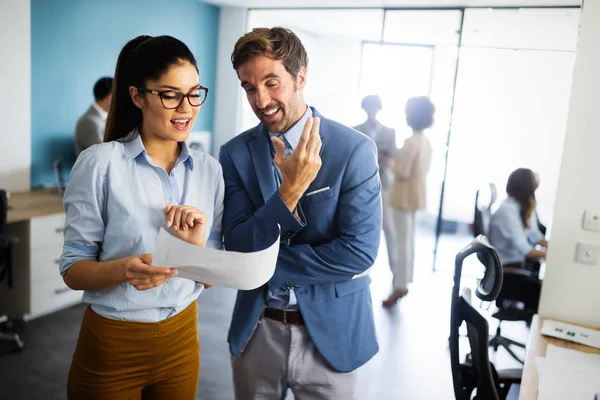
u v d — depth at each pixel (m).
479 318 1.40
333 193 1.36
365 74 5.68
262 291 1.44
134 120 1.25
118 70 1.22
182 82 1.13
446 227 6.77
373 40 7.36
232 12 6.19
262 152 1.41
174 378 1.31
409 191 4.48
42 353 3.05
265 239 1.28
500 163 5.32
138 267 1.04
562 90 5.07
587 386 1.41
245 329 1.46
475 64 5.27
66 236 1.18
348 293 1.43
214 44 6.28
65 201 1.18
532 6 4.91
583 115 1.91
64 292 3.73
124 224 1.17
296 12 6.23
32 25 4.05
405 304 4.38
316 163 1.19
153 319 1.23
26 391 2.62
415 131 4.43
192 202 1.29
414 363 3.25
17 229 3.45
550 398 1.32
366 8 5.64
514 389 2.88
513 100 5.22
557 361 1.58
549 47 5.04
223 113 6.42
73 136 4.54
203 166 1.33
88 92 4.65
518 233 3.58
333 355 1.41
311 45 7.48
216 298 4.11
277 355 1.46
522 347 3.52
